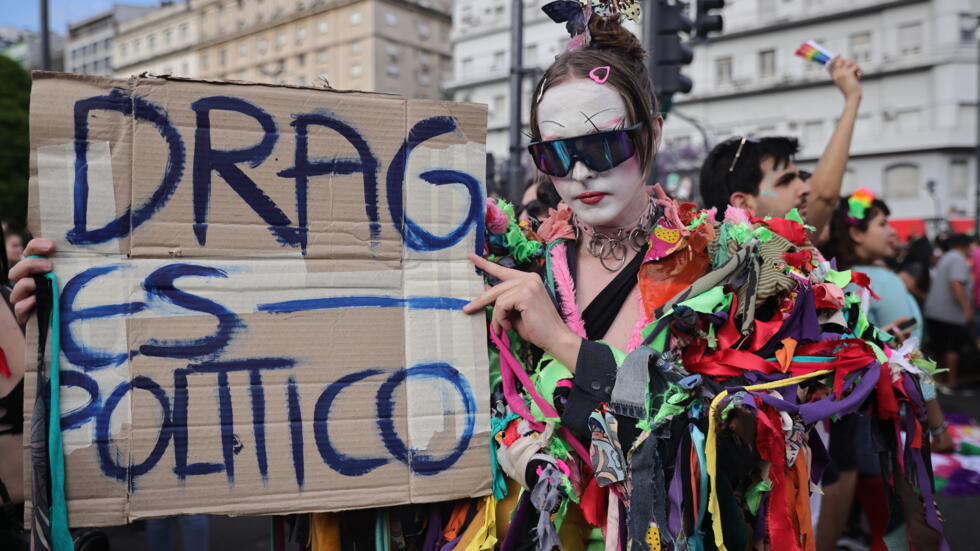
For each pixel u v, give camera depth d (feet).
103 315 4.32
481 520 4.75
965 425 12.97
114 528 12.76
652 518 4.29
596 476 4.40
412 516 4.88
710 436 4.32
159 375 4.38
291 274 4.58
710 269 4.84
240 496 4.42
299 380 4.55
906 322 10.13
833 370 4.74
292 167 4.60
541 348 4.78
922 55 95.40
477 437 4.74
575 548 4.76
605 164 4.61
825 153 8.93
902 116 98.58
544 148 4.73
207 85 4.49
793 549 4.46
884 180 100.32
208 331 4.45
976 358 25.25
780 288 4.71
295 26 172.86
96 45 219.00
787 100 103.76
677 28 17.90
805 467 4.74
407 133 4.80
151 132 4.40
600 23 4.97
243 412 4.46
